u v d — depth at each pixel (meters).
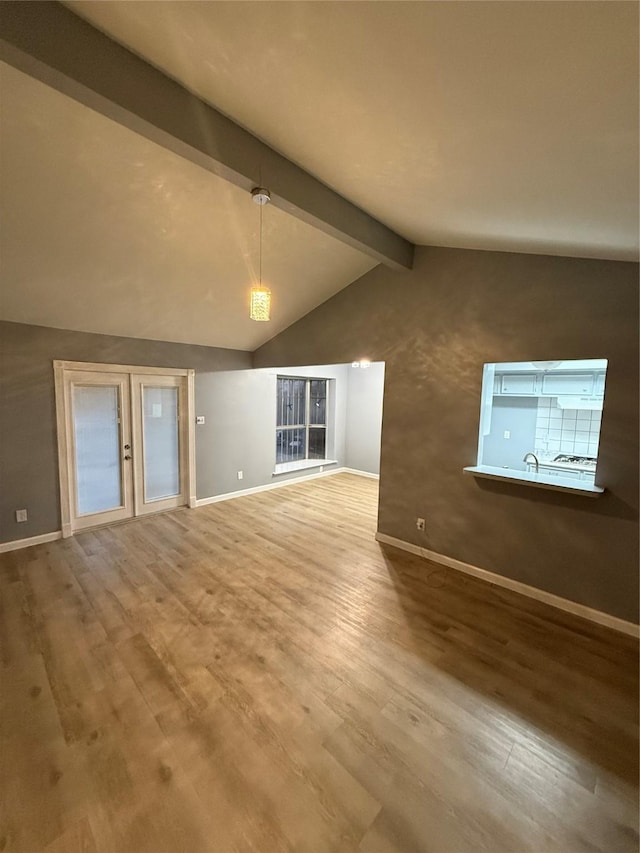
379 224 3.04
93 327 4.01
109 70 1.48
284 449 6.98
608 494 2.59
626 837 1.37
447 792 1.52
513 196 1.78
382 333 3.83
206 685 2.05
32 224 2.46
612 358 2.52
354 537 4.18
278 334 5.06
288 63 1.27
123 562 3.51
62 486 4.01
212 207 2.66
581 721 1.85
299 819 1.42
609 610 2.62
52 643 2.37
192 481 5.15
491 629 2.57
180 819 1.41
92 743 1.70
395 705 1.93
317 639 2.44
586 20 0.75
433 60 1.04
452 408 3.37
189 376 4.99
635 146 1.13
